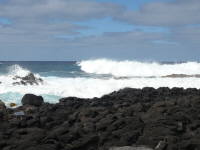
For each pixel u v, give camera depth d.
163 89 23.52
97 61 56.38
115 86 30.47
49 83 31.73
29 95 20.69
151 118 14.41
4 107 19.11
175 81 32.88
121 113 15.41
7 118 16.19
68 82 32.09
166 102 17.00
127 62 54.19
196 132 13.27
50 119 15.31
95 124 14.28
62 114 16.38
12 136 12.80
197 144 11.95
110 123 14.02
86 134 13.49
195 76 38.56
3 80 31.50
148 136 12.70
